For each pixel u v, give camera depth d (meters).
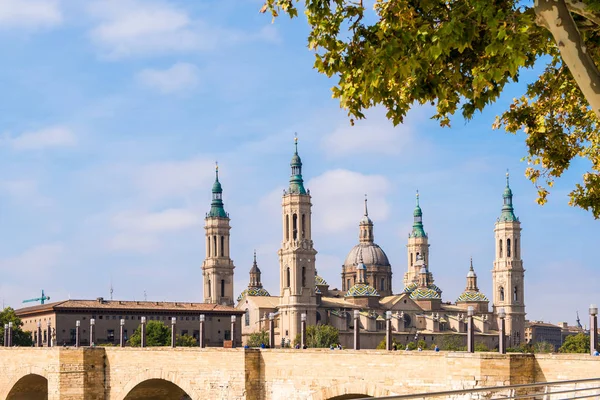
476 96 30.27
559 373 57.03
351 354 69.50
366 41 32.09
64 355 100.50
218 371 82.38
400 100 33.16
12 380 113.69
